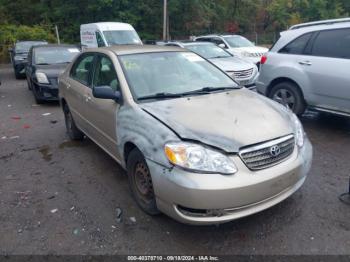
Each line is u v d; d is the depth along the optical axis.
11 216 3.56
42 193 4.04
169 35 30.33
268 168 2.96
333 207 3.50
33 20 29.89
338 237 3.04
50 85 8.77
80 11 27.77
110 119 3.94
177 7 29.28
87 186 4.17
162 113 3.31
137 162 3.43
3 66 21.69
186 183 2.74
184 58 4.49
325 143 5.29
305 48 6.09
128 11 27.22
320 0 36.94
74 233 3.23
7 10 29.16
